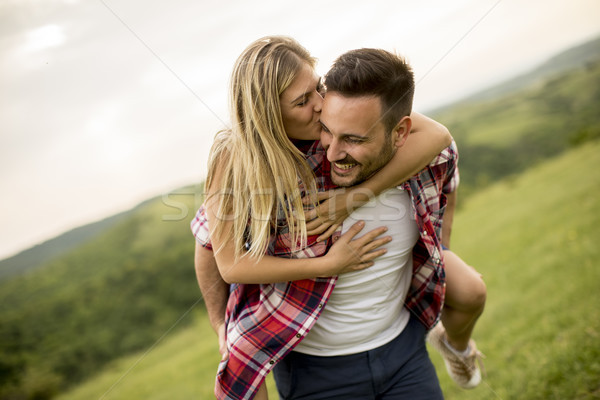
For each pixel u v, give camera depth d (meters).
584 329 2.91
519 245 6.92
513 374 2.61
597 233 5.89
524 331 3.43
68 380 10.84
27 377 10.68
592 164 11.01
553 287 4.43
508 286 5.13
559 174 11.48
